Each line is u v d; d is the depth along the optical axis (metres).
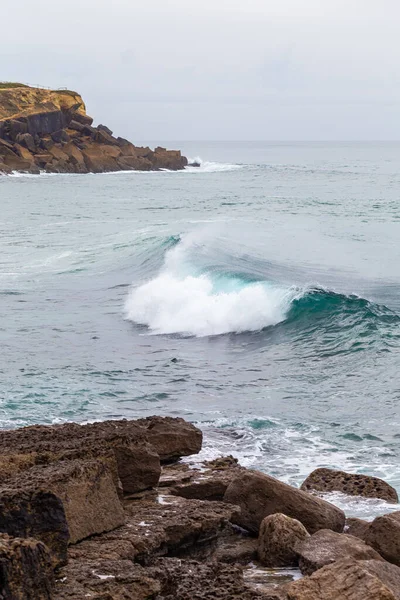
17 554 8.64
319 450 20.67
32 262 54.12
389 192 117.88
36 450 13.08
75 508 11.30
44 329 34.91
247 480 14.09
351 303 36.22
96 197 112.44
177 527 12.09
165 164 185.50
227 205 97.50
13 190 124.75
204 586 10.02
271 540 12.80
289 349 32.41
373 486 16.78
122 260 52.28
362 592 9.77
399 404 24.94
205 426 22.41
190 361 30.20
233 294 37.06
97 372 28.02
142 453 14.16
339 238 64.06
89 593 9.45
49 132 177.38
